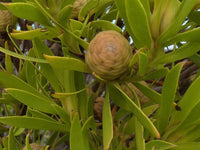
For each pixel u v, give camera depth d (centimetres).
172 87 24
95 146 32
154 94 27
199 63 33
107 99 26
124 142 31
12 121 27
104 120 25
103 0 33
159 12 24
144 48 24
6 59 34
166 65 54
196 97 25
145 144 24
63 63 24
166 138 27
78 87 29
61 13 24
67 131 29
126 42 25
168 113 26
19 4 22
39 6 22
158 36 25
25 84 28
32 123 27
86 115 29
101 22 29
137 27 23
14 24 40
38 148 37
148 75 27
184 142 26
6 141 32
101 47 24
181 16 23
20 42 44
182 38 24
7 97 34
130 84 35
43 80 37
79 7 35
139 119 23
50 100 29
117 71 25
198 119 25
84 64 25
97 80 26
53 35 27
